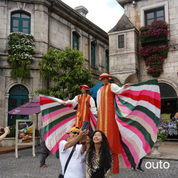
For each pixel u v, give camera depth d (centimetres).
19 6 1348
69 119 571
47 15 1405
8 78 1294
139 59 1427
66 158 312
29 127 946
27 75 1293
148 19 1442
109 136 488
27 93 1323
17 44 1298
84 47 1750
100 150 297
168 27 1327
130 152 482
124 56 1384
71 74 1177
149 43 1391
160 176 597
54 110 560
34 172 655
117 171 471
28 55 1273
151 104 483
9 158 898
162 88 1340
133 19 1461
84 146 308
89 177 292
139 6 1447
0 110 1262
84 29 1755
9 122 1288
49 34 1415
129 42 1380
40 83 1320
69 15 1570
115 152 479
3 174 634
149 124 475
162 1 1377
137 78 1378
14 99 1308
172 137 1324
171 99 1334
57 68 1264
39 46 1347
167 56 1337
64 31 1555
